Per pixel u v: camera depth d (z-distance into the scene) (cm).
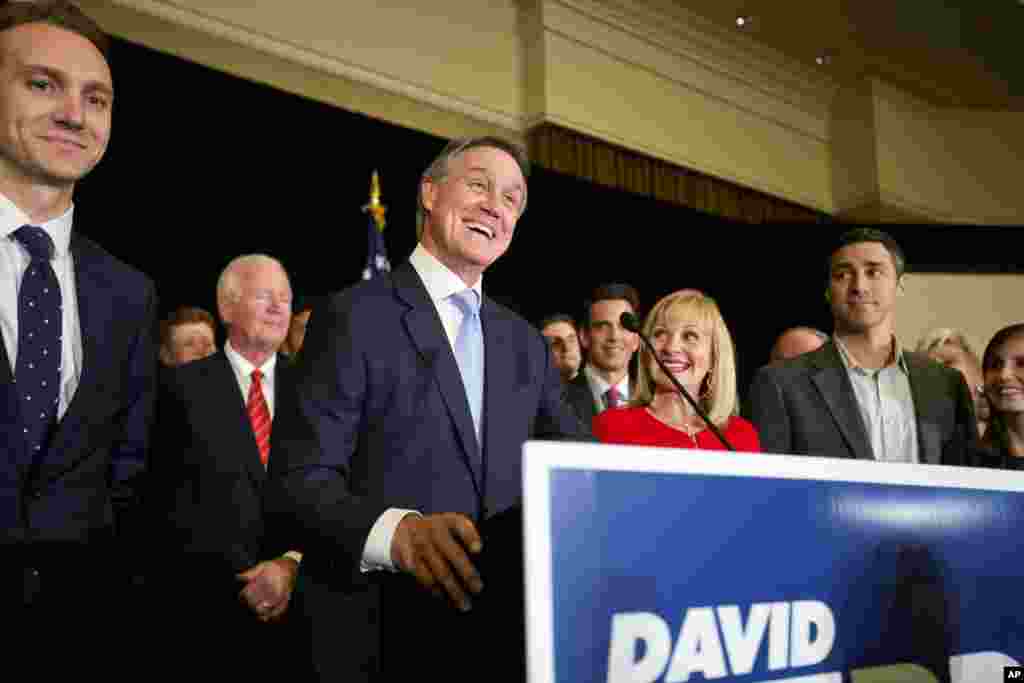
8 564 113
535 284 613
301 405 125
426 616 96
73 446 130
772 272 600
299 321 337
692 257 662
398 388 129
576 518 72
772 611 80
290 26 514
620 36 646
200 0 483
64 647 114
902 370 245
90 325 138
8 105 132
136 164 448
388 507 102
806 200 738
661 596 74
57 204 138
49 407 130
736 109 713
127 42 445
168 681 135
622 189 637
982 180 761
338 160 521
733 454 81
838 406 236
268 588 190
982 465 233
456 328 143
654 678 73
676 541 76
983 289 379
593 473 73
